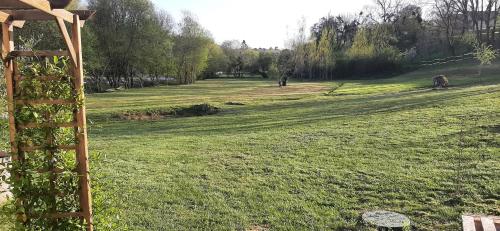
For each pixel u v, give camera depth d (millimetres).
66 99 4504
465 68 48750
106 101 33812
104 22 55562
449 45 63312
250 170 10555
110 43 55469
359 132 14719
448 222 6797
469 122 14281
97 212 5191
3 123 4684
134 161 11914
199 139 15445
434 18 68500
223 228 7012
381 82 48438
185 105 27625
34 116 4469
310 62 64938
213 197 8555
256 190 8938
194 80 69438
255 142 14164
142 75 65812
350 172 9883
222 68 86750
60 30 4281
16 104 4480
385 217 6988
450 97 21781
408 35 74750
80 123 4613
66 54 4449
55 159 4652
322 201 8117
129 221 7316
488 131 12602
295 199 8289
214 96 37188
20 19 4496
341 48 75438
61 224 4684
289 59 68688
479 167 9406
